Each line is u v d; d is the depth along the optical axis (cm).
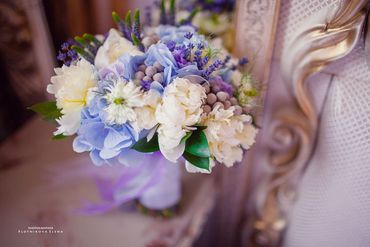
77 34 93
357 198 62
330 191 65
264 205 76
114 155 48
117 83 46
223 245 95
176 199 68
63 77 49
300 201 71
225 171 78
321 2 53
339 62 56
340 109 59
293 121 64
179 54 48
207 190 74
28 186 72
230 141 49
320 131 63
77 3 89
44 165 76
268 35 57
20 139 83
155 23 72
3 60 90
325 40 52
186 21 62
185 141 48
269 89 65
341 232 67
